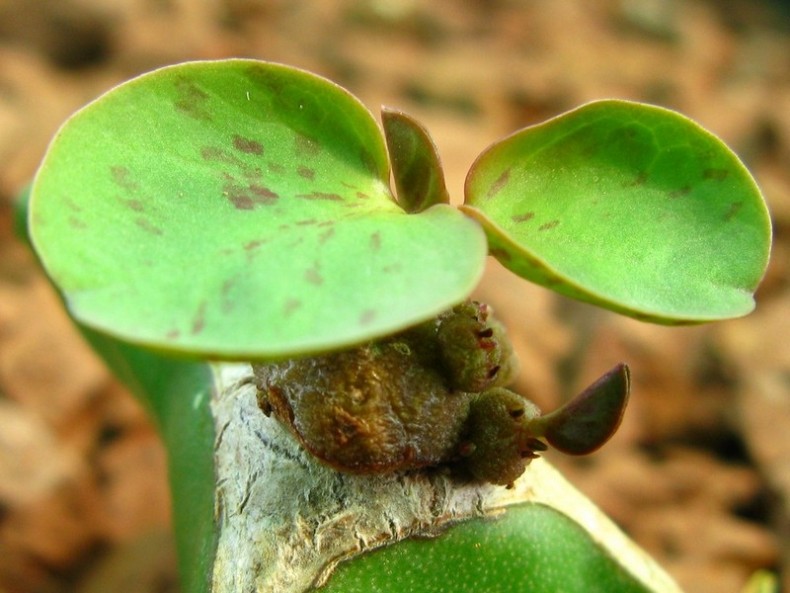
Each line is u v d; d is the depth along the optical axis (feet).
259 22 0.80
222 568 0.15
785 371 0.51
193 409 0.18
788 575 0.43
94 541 0.41
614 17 0.96
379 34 0.84
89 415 0.46
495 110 0.76
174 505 0.18
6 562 0.39
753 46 0.99
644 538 0.45
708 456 0.50
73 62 0.73
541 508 0.16
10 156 0.57
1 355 0.46
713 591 0.42
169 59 0.72
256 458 0.15
